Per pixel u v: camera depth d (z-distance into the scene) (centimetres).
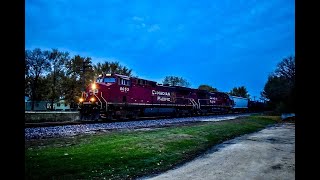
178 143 1598
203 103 5128
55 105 6975
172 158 1237
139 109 3412
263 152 1358
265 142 1745
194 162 1161
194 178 889
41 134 1767
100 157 1161
